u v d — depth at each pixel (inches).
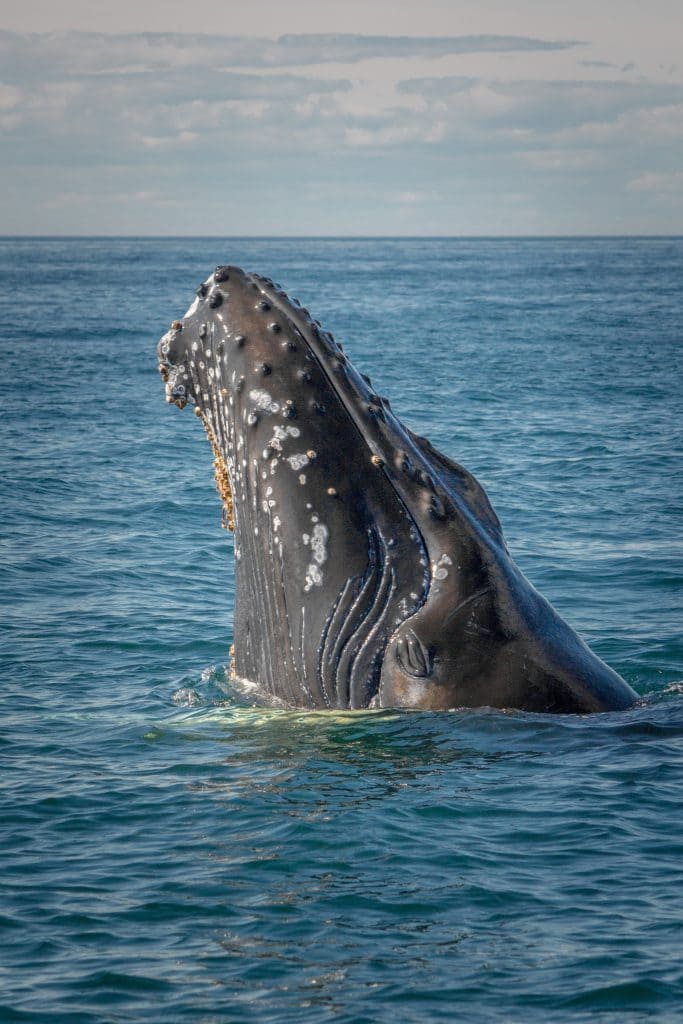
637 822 1024.9
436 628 1095.0
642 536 2293.3
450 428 3764.8
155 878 976.9
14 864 1005.2
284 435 1096.8
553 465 3090.6
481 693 1103.6
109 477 2994.6
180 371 1168.2
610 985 820.6
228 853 1007.6
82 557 2170.3
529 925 895.7
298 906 928.3
